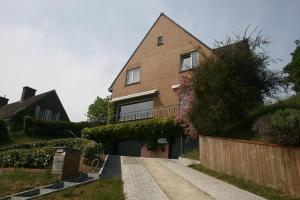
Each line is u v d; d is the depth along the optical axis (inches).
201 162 611.8
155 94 1036.5
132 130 965.8
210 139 590.6
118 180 453.1
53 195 367.2
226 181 479.8
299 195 376.2
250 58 613.6
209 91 634.2
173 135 881.5
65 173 455.5
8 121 1473.9
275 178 414.9
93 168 544.4
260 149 448.5
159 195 388.2
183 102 742.5
